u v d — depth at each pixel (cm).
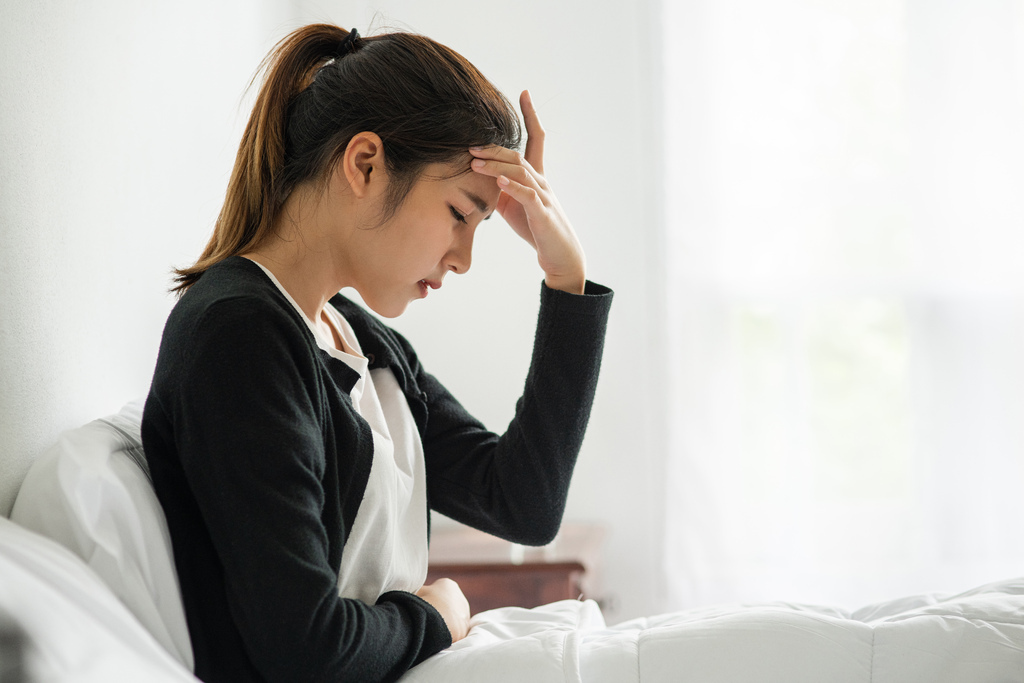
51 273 101
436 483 120
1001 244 245
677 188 249
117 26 123
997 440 245
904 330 250
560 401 110
